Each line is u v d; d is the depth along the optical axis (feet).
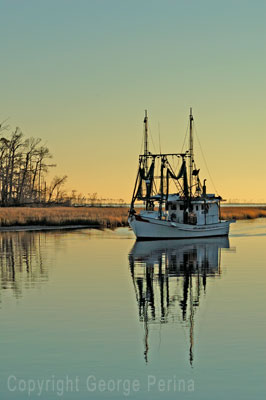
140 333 69.87
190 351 62.85
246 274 117.80
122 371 57.21
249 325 73.56
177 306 85.10
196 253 162.50
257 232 272.10
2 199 406.00
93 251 166.81
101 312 80.89
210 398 50.75
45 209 354.13
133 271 122.31
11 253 160.76
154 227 208.74
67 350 63.16
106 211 361.51
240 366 58.08
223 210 451.53
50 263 136.67
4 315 78.74
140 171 215.92
